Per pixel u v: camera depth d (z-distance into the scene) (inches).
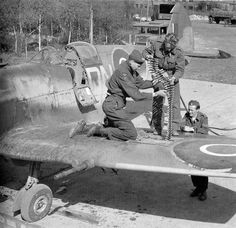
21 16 621.9
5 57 514.3
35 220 191.6
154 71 222.1
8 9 601.6
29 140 193.6
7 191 216.5
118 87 197.5
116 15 775.1
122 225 189.3
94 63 264.5
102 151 178.2
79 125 200.1
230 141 193.8
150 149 179.8
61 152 179.5
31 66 224.5
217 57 411.5
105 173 251.8
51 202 198.8
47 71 229.0
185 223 191.2
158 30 765.9
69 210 197.9
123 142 190.1
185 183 238.1
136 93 194.4
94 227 187.5
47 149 183.2
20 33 617.0
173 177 246.4
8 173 243.9
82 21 727.7
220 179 242.2
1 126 199.0
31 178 194.7
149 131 219.0
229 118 381.1
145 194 223.1
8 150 187.6
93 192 225.5
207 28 1550.2
